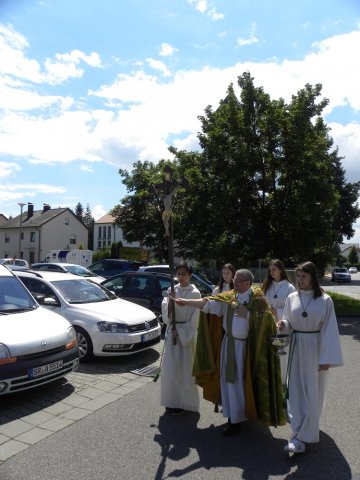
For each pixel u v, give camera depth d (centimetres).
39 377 552
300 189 1716
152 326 829
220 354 487
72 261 3284
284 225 1677
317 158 1738
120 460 409
